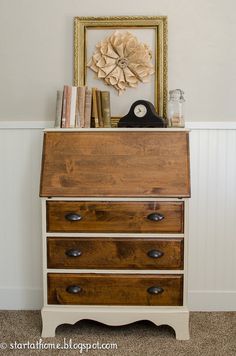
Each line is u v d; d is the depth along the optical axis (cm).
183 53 238
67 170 206
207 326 225
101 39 239
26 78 244
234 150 242
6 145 246
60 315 209
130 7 238
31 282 252
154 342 207
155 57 238
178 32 237
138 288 206
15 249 251
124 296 207
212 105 240
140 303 207
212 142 242
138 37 238
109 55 237
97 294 208
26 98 245
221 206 245
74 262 206
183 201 201
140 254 204
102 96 224
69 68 242
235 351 198
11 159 247
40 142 246
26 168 248
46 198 203
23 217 249
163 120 221
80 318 208
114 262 205
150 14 237
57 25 240
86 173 205
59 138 212
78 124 220
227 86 239
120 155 207
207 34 237
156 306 207
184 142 209
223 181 244
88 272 207
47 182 204
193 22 236
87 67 241
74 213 203
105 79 239
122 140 210
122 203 202
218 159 242
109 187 202
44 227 205
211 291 248
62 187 203
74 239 205
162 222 202
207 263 248
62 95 221
